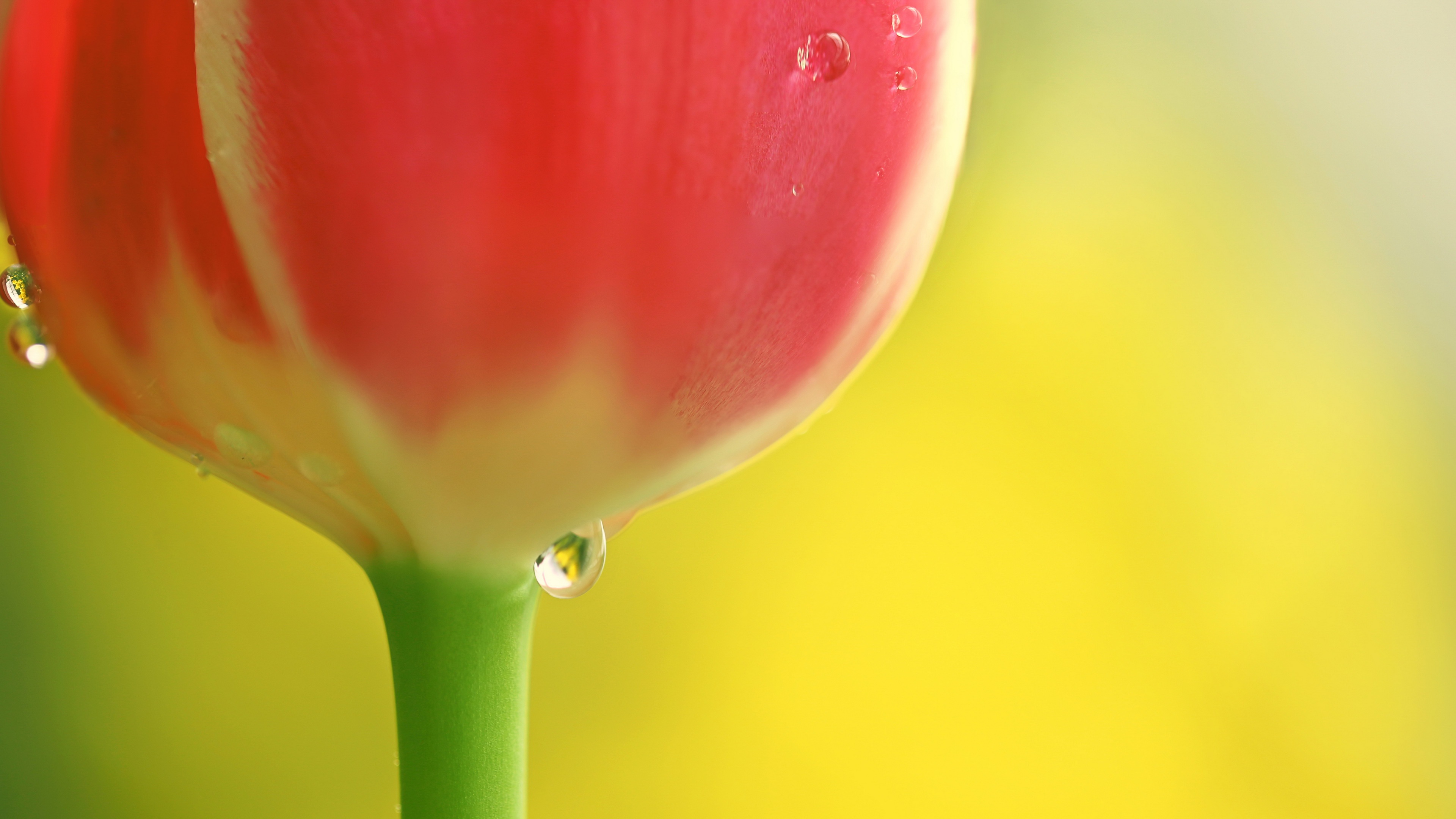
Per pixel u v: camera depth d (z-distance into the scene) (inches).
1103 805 21.0
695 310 8.7
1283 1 24.0
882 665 21.0
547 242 8.6
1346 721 21.3
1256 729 21.1
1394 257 23.4
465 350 8.7
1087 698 21.1
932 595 21.2
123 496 20.2
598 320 8.7
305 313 8.6
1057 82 23.0
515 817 9.0
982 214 22.2
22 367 19.9
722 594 20.9
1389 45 24.1
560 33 8.5
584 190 8.6
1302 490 22.0
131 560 20.1
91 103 8.7
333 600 20.6
